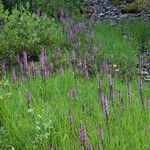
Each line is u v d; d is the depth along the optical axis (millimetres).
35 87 8891
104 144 6152
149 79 11305
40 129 6520
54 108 7637
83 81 9758
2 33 12547
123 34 16234
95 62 10891
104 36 14727
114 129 6645
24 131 6762
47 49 12953
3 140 6656
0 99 8016
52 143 6355
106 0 22672
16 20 13312
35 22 13516
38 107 7637
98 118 7215
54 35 13828
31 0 18156
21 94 8391
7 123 7160
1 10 13148
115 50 13148
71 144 6238
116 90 9078
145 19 18469
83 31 14844
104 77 9711
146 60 13578
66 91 9031
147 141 6160
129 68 11875
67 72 10125
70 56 12312
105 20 19188
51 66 10391
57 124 6910
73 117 7066
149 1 20875
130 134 6477
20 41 12562
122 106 7488
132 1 21844
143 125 6809
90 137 6395
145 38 16031
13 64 11812
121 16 19672
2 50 12023
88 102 8203
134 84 10133
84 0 22719
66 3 19531
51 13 18344
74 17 17969
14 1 17344
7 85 9117
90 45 13547
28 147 6379
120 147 6020
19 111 7621
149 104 7773
